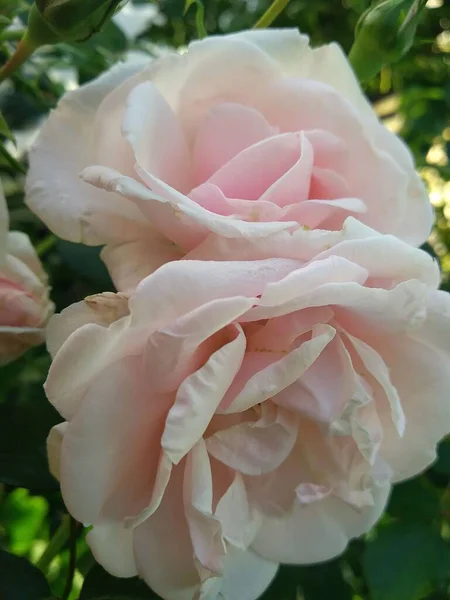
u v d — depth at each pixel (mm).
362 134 105
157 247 103
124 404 91
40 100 171
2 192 104
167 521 100
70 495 90
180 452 86
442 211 254
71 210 104
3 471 123
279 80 107
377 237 91
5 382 136
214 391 87
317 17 247
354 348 102
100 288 143
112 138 102
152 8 220
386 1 133
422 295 94
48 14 109
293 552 114
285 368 91
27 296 116
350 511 114
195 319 83
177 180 106
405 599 161
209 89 106
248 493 109
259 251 90
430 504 169
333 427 97
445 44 249
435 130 240
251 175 99
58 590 180
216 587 105
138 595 123
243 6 221
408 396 108
